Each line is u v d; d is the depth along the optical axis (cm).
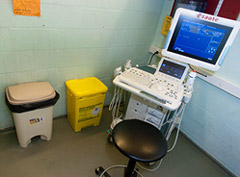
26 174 150
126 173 134
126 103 205
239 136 173
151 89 150
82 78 200
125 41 205
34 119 159
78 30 168
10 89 152
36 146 175
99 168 160
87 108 187
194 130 212
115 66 218
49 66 172
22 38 146
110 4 171
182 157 196
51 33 156
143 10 196
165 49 157
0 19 132
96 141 192
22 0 132
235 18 156
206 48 143
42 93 155
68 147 180
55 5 146
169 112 169
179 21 145
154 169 175
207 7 175
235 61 163
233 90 165
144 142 110
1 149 167
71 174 157
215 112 187
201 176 179
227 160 187
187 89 160
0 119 175
